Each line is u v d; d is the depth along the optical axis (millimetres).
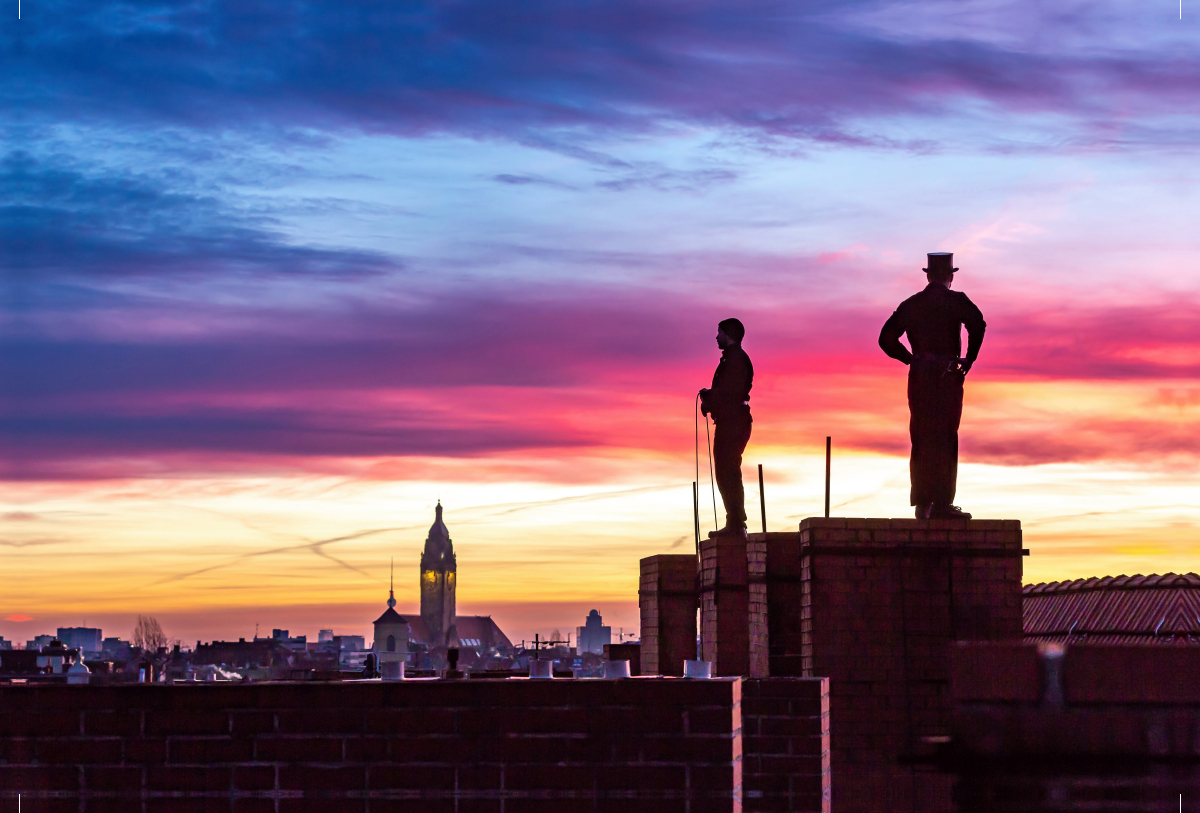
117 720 9445
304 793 9406
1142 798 11094
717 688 9430
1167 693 11219
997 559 17312
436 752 9438
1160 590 20219
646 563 24500
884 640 17062
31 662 75812
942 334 18078
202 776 9406
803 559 17516
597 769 9406
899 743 16781
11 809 9383
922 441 17891
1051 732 11367
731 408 21547
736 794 9492
